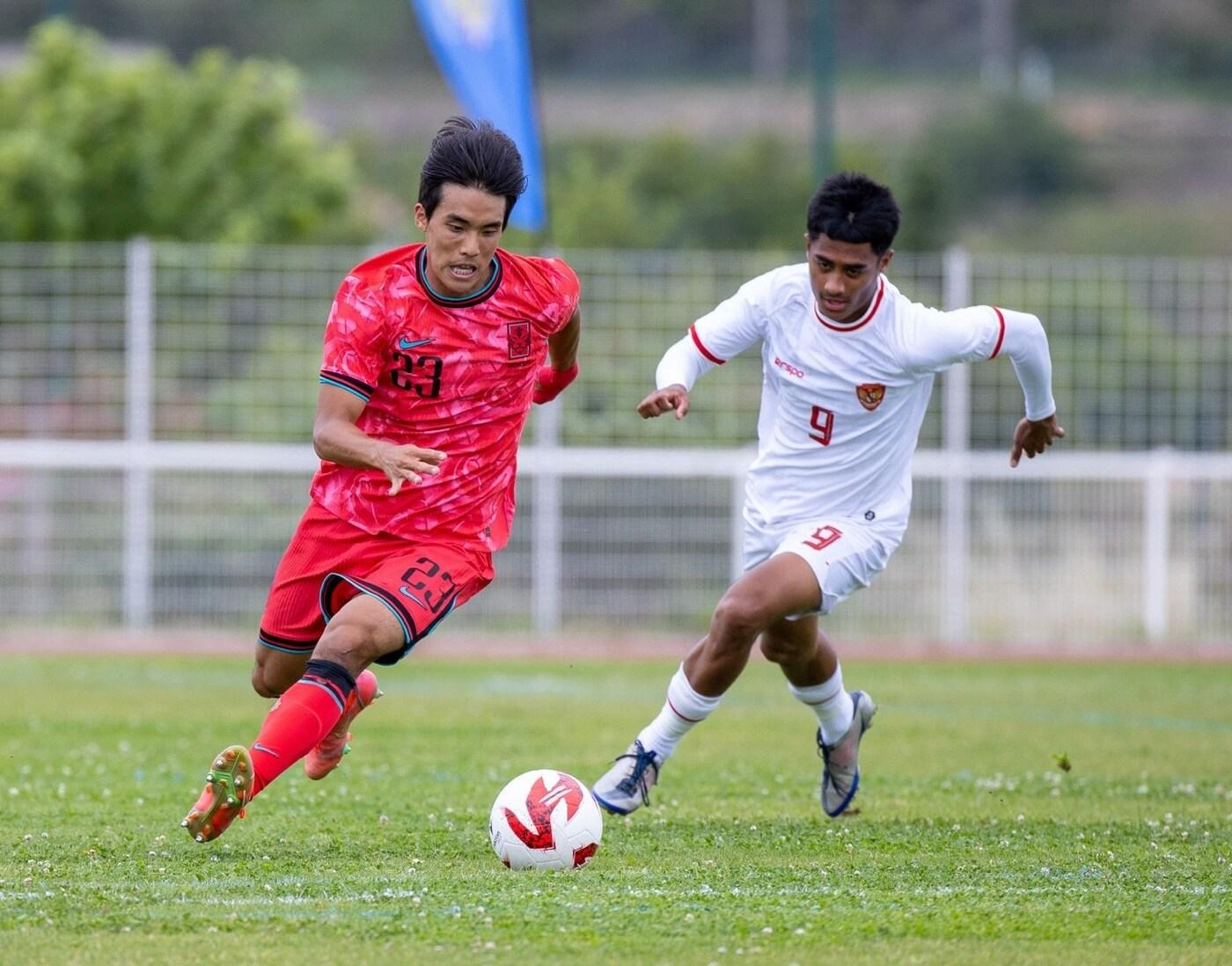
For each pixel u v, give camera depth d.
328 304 51.62
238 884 15.44
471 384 17.08
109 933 13.36
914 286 52.28
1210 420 52.62
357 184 116.88
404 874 16.05
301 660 17.97
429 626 16.94
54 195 69.94
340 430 16.27
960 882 15.87
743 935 13.41
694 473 50.75
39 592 50.44
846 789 20.25
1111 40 190.88
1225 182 158.62
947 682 41.88
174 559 50.53
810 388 19.02
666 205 126.56
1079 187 156.50
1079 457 51.34
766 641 19.62
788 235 124.50
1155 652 50.09
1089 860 17.16
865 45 190.25
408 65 181.75
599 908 14.37
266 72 77.50
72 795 21.62
